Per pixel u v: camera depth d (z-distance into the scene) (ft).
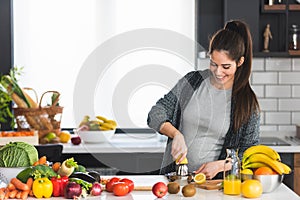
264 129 19.16
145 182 11.12
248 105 11.49
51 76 19.34
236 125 11.46
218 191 10.40
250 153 10.54
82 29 19.27
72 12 19.25
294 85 19.10
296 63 19.04
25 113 17.24
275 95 19.11
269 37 18.81
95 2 19.24
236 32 10.93
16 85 17.34
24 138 15.81
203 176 10.71
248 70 11.55
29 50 19.24
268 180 10.13
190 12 19.27
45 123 17.31
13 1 19.11
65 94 19.43
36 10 19.19
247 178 10.21
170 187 10.15
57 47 19.29
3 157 10.52
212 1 19.16
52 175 10.17
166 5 19.25
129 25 19.30
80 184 10.00
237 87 11.55
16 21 19.17
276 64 19.03
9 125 19.07
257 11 18.26
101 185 10.29
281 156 16.63
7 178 10.48
